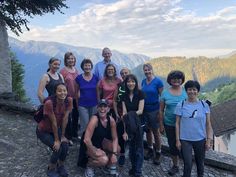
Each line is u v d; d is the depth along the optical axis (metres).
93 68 3.57
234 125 13.02
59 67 3.10
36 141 3.68
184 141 2.89
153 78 3.30
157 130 3.36
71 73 3.44
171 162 3.62
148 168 3.37
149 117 3.30
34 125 4.29
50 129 2.82
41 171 2.99
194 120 2.85
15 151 3.37
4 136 3.73
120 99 3.08
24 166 3.06
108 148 2.96
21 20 6.51
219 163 3.70
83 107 3.36
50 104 2.72
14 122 4.32
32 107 4.76
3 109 4.80
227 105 16.53
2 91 6.01
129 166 3.32
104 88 3.23
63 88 2.73
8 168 3.00
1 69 6.21
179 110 2.89
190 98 2.88
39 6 6.42
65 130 2.93
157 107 3.32
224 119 14.46
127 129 2.96
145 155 3.61
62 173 2.88
